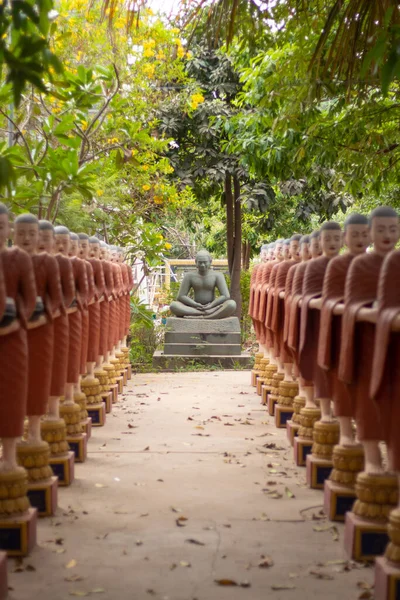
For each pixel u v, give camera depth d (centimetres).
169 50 1335
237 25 760
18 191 910
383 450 851
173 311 1798
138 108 1290
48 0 409
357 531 507
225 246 2889
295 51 878
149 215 1722
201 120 1848
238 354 1745
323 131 1041
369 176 1045
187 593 454
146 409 1148
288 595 451
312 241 751
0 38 398
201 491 681
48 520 593
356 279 505
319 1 844
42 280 600
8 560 509
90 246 995
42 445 614
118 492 676
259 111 1121
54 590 458
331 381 616
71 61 1209
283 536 559
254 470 762
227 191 2102
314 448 711
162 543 541
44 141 1045
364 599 447
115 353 1391
